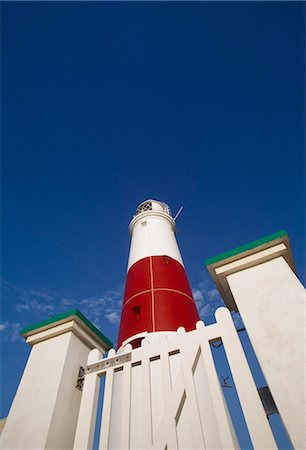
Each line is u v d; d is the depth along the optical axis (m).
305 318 6.38
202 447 5.73
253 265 7.96
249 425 5.57
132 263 13.79
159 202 18.77
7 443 7.47
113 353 8.54
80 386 8.80
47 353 9.27
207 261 8.19
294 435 5.02
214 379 6.48
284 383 5.66
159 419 6.67
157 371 7.49
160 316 10.41
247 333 6.72
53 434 7.32
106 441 6.62
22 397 8.37
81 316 9.82
